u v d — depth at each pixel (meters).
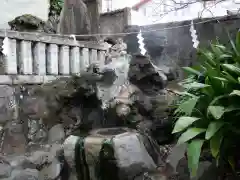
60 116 3.97
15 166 3.35
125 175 3.12
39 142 3.86
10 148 3.65
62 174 3.61
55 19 5.54
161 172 3.23
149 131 3.66
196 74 3.06
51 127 3.95
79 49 4.69
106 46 5.20
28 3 5.24
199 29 4.79
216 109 2.29
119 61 4.01
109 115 3.79
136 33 5.23
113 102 3.73
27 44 3.97
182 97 3.22
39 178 3.43
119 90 3.81
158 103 3.78
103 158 3.20
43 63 4.18
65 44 4.43
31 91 3.98
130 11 7.09
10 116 3.74
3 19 4.94
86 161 3.36
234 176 2.46
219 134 2.32
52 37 4.25
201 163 2.78
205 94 2.65
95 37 5.91
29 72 4.01
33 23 4.36
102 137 3.34
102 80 3.92
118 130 3.62
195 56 4.88
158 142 3.69
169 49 5.21
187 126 2.46
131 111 3.71
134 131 3.52
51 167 3.57
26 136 3.82
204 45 4.66
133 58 3.95
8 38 3.73
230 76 2.39
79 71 4.59
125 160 3.10
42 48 4.15
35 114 3.92
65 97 3.90
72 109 3.97
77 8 5.88
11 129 3.71
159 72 4.12
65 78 4.18
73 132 3.86
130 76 3.88
